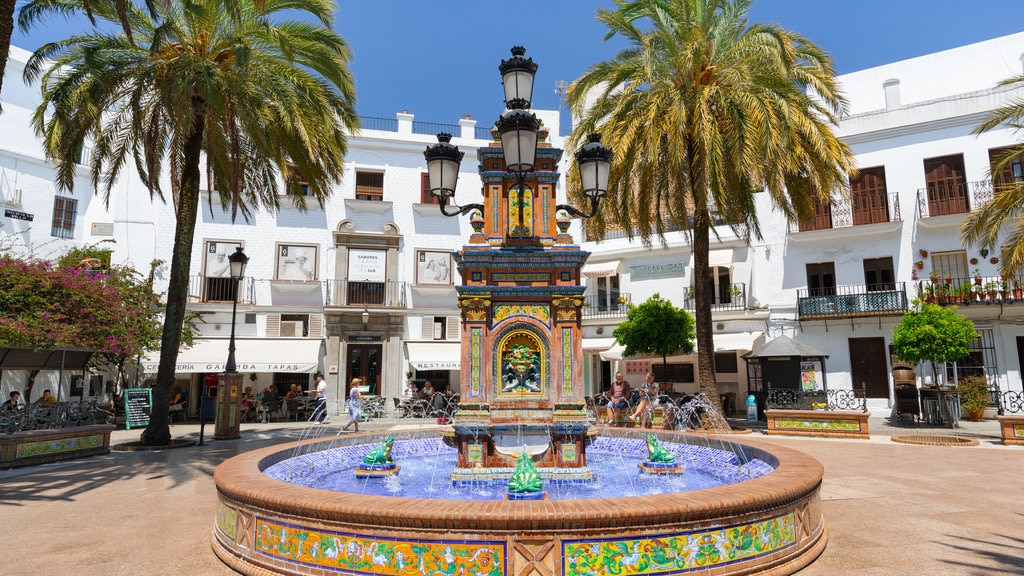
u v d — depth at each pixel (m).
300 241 25.55
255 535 4.55
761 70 14.95
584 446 6.98
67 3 12.24
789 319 23.03
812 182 15.70
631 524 3.92
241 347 23.52
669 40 14.83
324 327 25.08
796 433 14.71
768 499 4.36
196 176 13.92
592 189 7.24
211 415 22.33
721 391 24.42
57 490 8.02
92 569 4.67
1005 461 10.27
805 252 23.16
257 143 13.34
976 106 20.94
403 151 27.23
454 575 3.85
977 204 20.52
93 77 12.30
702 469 7.98
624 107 15.02
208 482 8.64
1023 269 19.53
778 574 4.34
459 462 6.93
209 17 12.98
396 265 26.20
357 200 25.92
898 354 17.34
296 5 13.43
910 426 17.59
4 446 9.80
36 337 13.56
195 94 12.91
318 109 14.16
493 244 7.34
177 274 13.51
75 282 15.95
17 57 23.23
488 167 7.62
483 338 7.06
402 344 25.62
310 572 4.18
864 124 22.86
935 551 5.01
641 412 15.90
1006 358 19.88
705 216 15.51
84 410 12.27
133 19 13.07
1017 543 5.25
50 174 24.05
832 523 5.97
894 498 7.19
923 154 21.69
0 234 22.12
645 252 26.20
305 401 22.08
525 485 5.32
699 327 15.50
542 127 7.80
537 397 7.07
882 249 21.94
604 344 26.16
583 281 28.16
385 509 3.98
